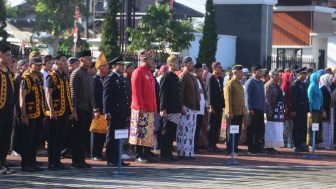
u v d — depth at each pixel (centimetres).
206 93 2150
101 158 1797
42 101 1504
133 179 1410
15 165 1586
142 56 1708
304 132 2350
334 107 2500
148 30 4572
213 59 4769
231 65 5522
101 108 1772
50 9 7475
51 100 1498
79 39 6462
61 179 1379
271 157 2034
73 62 1656
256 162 1870
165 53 4556
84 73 1598
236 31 5556
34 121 1484
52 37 7469
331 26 6738
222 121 2395
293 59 5706
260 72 2092
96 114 1700
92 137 1795
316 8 6300
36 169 1504
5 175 1417
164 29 4469
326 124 2411
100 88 1766
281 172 1644
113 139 1656
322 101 2375
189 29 4569
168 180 1411
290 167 1769
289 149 2342
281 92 2184
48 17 7256
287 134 2389
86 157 1881
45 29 7325
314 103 2342
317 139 2380
